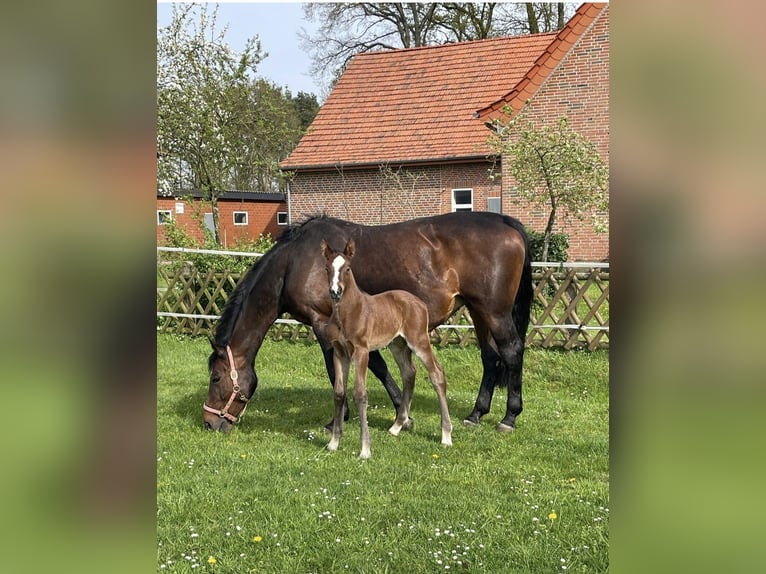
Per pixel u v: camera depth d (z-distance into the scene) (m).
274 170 20.12
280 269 6.30
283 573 3.42
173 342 10.66
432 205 17.80
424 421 6.60
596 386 7.91
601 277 8.73
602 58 15.05
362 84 20.84
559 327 8.84
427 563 3.52
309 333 10.40
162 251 11.74
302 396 7.70
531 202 13.70
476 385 8.30
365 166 18.33
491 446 5.67
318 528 3.96
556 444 5.73
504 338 6.16
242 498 4.45
